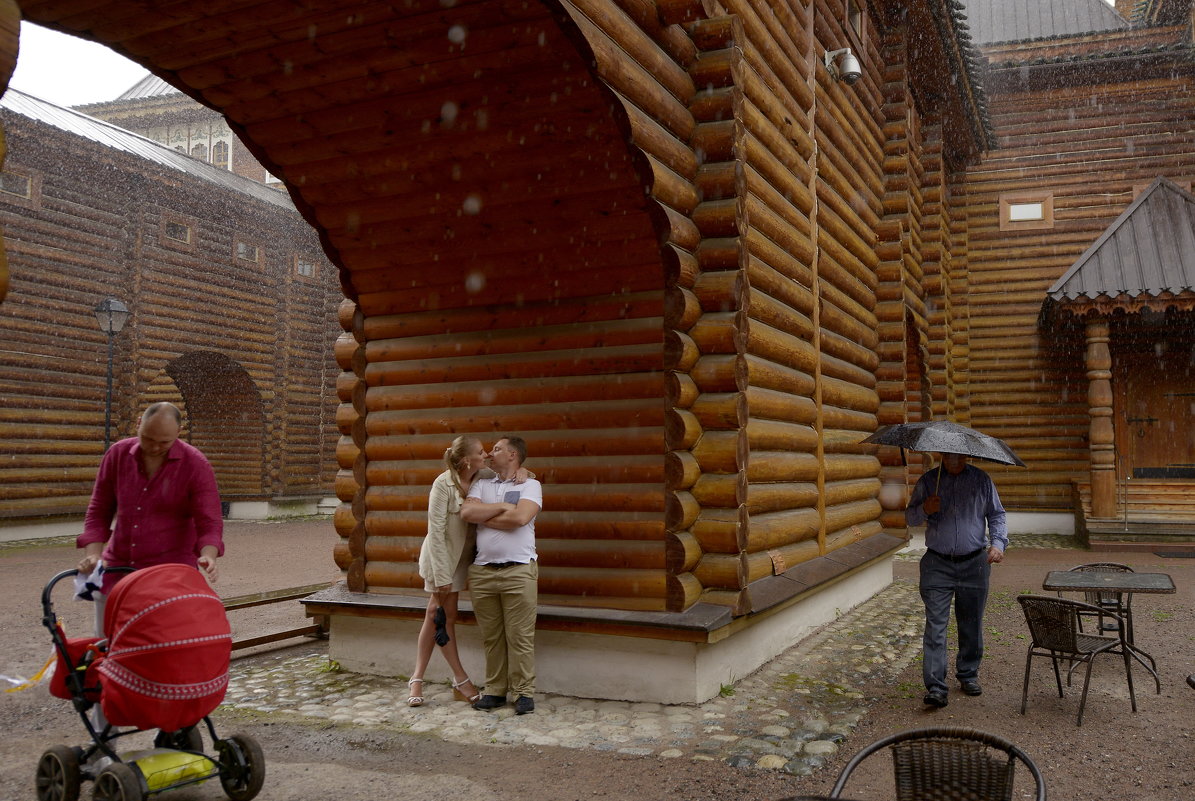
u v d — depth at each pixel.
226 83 5.75
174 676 3.83
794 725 5.38
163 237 20.69
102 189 19.61
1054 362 18.64
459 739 5.16
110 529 4.80
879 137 12.39
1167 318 17.19
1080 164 19.06
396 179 6.25
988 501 6.00
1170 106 18.73
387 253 6.79
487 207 6.20
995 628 8.50
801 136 8.29
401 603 6.52
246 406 23.84
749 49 7.03
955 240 19.48
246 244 23.00
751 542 6.63
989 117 18.22
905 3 12.59
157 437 4.46
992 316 19.17
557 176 5.85
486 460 6.45
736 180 6.13
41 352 18.27
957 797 2.84
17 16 2.22
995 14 23.55
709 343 6.13
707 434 6.17
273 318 23.70
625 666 5.92
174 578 4.00
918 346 14.73
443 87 5.52
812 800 2.57
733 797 4.27
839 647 7.64
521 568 5.68
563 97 5.36
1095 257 15.85
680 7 5.62
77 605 10.03
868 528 10.73
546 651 6.14
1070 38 20.91
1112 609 6.78
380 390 7.07
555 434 6.35
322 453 25.19
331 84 5.64
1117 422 17.88
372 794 4.31
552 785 4.42
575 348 6.34
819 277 9.03
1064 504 18.34
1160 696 6.10
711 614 5.76
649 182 5.46
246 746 4.14
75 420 18.88
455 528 5.91
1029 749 4.99
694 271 6.12
